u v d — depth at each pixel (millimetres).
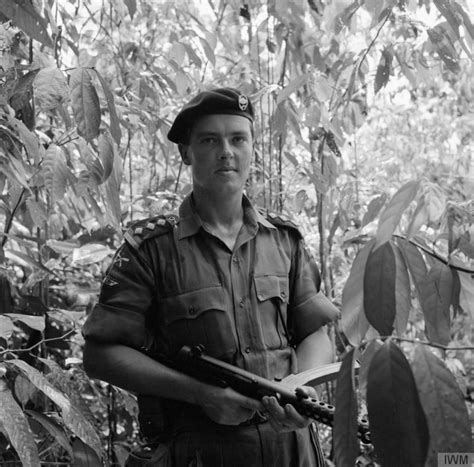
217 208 1449
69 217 2168
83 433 1335
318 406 1275
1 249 1640
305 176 2266
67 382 1448
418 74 2248
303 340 1531
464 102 3004
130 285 1417
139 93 2213
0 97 1461
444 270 1012
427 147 3217
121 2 2256
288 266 1503
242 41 2684
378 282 840
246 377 1333
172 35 2373
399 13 1970
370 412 759
